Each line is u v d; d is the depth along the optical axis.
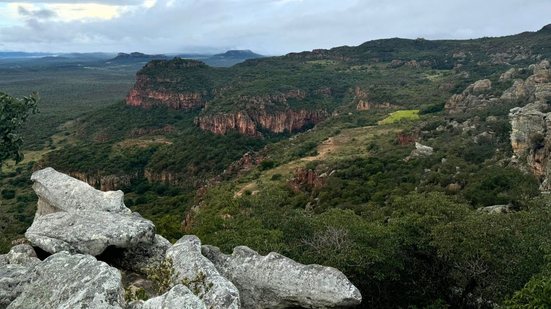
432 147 76.25
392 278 20.53
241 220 29.53
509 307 13.81
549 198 29.55
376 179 64.00
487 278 19.70
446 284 21.95
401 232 22.16
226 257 16.39
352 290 14.19
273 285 14.94
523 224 21.92
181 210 87.19
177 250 14.92
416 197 27.14
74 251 14.97
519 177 48.06
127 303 11.91
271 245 21.31
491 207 40.28
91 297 10.45
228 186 84.12
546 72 101.56
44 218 16.48
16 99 23.50
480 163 60.91
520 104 90.12
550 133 47.84
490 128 74.69
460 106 121.31
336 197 59.06
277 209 30.67
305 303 14.58
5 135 23.09
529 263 18.33
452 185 51.28
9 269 13.40
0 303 11.78
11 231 60.12
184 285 11.98
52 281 11.59
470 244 19.33
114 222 15.82
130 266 16.14
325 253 20.53
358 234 21.78
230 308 12.24
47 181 19.67
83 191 18.88
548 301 13.04
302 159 99.56
